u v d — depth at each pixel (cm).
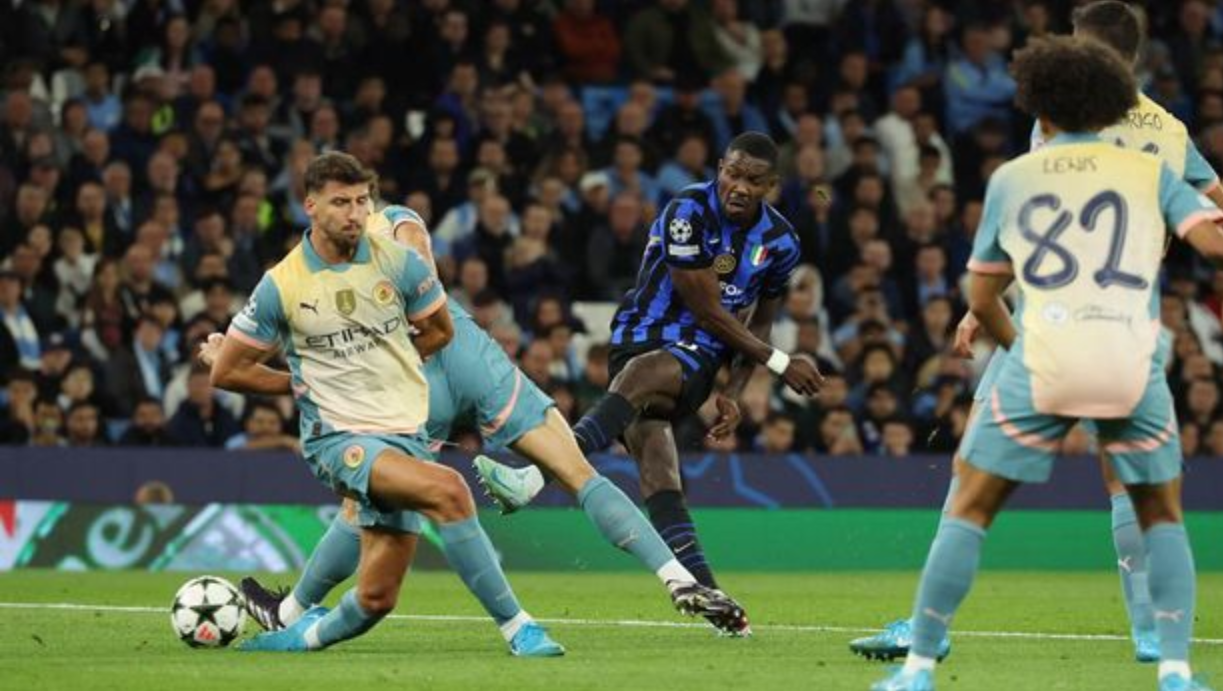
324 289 2620
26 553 5166
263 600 2930
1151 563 2206
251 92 6191
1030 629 3328
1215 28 7294
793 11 6994
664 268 3338
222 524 5209
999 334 2292
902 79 6912
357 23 6481
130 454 5225
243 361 2652
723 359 3341
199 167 6009
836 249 6269
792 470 5462
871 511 5462
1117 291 2164
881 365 5753
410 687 2328
